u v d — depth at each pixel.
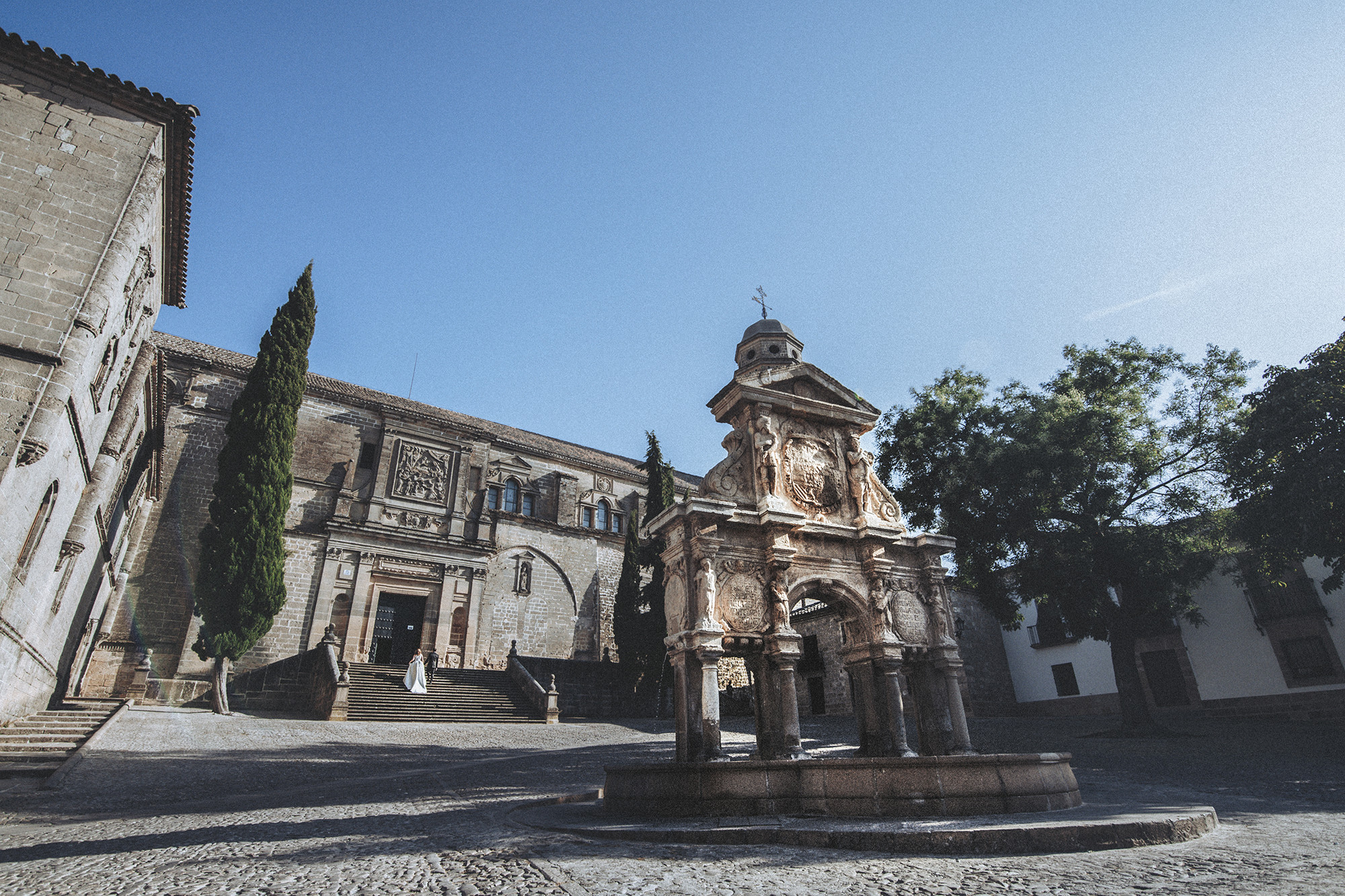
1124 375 23.36
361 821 7.95
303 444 32.19
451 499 35.12
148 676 23.95
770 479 10.88
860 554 11.50
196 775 12.20
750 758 9.48
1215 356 22.66
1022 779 7.61
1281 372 19.08
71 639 19.91
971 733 22.09
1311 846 5.85
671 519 10.32
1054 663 31.67
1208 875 4.78
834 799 7.93
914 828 6.12
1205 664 26.23
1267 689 24.50
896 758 8.05
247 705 24.94
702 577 9.87
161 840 6.91
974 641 32.75
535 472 40.06
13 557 12.97
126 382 18.94
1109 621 21.84
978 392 23.80
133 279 15.98
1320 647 23.64
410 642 32.28
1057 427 21.09
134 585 26.27
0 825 8.04
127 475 21.95
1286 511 17.89
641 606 34.41
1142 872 4.90
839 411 12.12
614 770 8.87
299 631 29.23
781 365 12.30
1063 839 5.84
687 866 5.37
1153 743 18.12
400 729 21.36
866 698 10.95
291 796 10.40
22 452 12.43
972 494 21.97
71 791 10.36
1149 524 21.86
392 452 34.03
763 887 4.68
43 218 13.95
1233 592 25.81
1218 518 22.06
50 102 14.73
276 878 5.18
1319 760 14.03
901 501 23.78
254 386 26.88
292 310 28.59
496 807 9.15
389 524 32.91
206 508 28.56
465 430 36.66
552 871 5.15
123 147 15.24
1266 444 18.16
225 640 23.22
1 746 13.12
